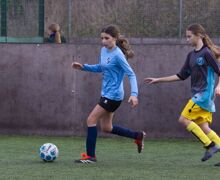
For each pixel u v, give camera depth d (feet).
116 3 85.20
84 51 76.43
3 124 78.43
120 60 50.21
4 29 81.15
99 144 69.36
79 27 85.10
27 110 77.87
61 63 77.00
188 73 52.06
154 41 83.82
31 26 81.35
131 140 73.77
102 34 50.72
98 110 51.55
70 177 44.14
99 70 53.36
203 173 46.50
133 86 50.11
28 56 77.56
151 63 75.46
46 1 83.41
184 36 81.82
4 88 78.13
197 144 70.08
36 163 51.70
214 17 80.79
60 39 81.97
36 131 78.02
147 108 75.61
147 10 84.12
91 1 85.30
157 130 75.51
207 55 49.44
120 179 43.39
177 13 82.64
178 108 74.95
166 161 54.34
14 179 43.27
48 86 77.36
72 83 76.84
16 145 67.87
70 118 77.25
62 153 60.59
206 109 50.29
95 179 43.34
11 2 81.10
